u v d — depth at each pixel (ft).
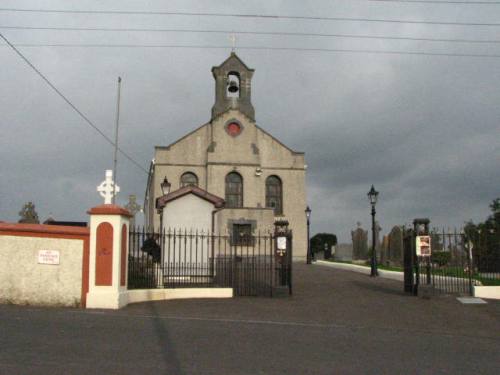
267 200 141.79
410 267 56.95
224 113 140.56
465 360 26.63
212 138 139.44
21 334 28.66
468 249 54.24
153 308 42.24
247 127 140.87
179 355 25.32
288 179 142.10
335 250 145.69
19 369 21.40
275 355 26.20
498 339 33.35
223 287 52.11
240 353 26.35
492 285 53.26
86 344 26.84
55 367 21.99
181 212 62.03
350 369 23.77
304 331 33.88
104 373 21.43
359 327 36.50
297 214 140.56
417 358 26.73
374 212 84.38
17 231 42.14
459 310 44.39
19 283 41.73
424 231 54.39
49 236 42.14
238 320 37.55
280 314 41.27
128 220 44.60
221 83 145.69
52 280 41.75
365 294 55.62
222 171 137.59
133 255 48.78
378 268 91.20
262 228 122.52
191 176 138.92
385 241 107.45
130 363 23.32
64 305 41.47
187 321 36.11
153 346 27.12
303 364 24.47
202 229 61.98
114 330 31.27
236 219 121.80
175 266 55.67
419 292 52.70
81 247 42.16
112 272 41.81
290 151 143.33
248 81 146.00
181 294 49.57
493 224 81.46
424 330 36.04
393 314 42.37
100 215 42.37
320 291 58.65
